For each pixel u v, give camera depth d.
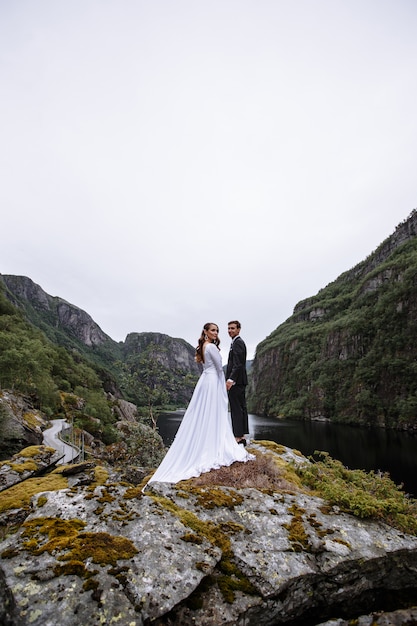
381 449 51.00
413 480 32.06
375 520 3.66
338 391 123.44
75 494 3.60
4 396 29.62
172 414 123.12
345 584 2.90
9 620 2.07
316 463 5.64
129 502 3.45
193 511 3.48
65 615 2.05
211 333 5.47
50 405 48.66
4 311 104.69
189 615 2.33
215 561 2.71
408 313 113.62
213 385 5.15
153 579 2.40
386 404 97.50
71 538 2.73
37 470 6.69
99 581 2.30
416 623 2.58
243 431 5.49
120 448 25.84
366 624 2.56
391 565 3.12
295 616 2.73
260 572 2.71
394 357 106.69
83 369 97.25
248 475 4.57
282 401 157.00
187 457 4.74
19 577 2.30
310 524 3.41
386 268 160.50
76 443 28.27
